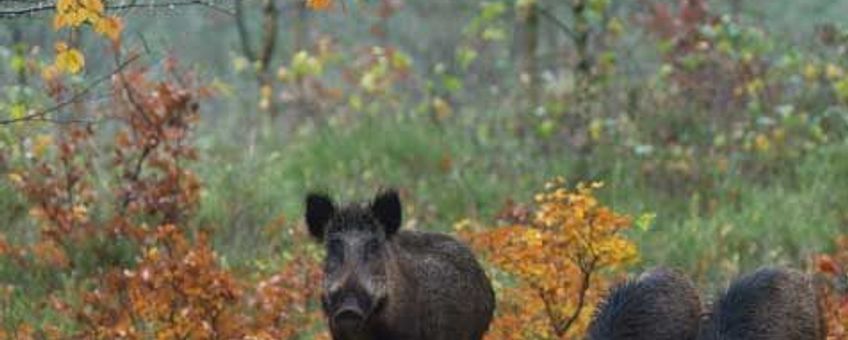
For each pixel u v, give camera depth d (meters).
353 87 22.05
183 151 15.13
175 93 15.03
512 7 22.67
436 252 11.51
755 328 10.62
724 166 18.03
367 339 10.88
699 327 11.00
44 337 13.35
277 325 12.88
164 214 15.02
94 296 12.99
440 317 11.33
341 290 10.44
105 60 16.72
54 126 15.90
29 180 14.92
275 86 23.95
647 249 15.74
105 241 14.68
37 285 14.53
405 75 22.11
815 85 19.62
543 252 12.12
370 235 10.62
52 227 14.63
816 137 18.42
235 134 20.17
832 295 13.02
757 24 21.50
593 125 18.59
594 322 10.89
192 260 12.31
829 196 17.23
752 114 19.14
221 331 12.38
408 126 19.70
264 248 15.55
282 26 27.67
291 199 17.08
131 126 15.05
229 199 16.11
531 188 17.80
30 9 10.75
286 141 19.94
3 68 16.59
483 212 17.30
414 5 28.00
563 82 20.75
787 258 15.63
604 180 17.94
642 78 21.20
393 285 10.85
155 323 12.55
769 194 17.34
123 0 11.67
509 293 13.12
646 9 22.52
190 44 25.41
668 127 19.05
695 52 19.69
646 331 10.69
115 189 15.30
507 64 22.77
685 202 17.38
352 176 18.56
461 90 22.41
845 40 20.22
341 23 28.77
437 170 18.69
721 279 15.17
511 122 19.94
